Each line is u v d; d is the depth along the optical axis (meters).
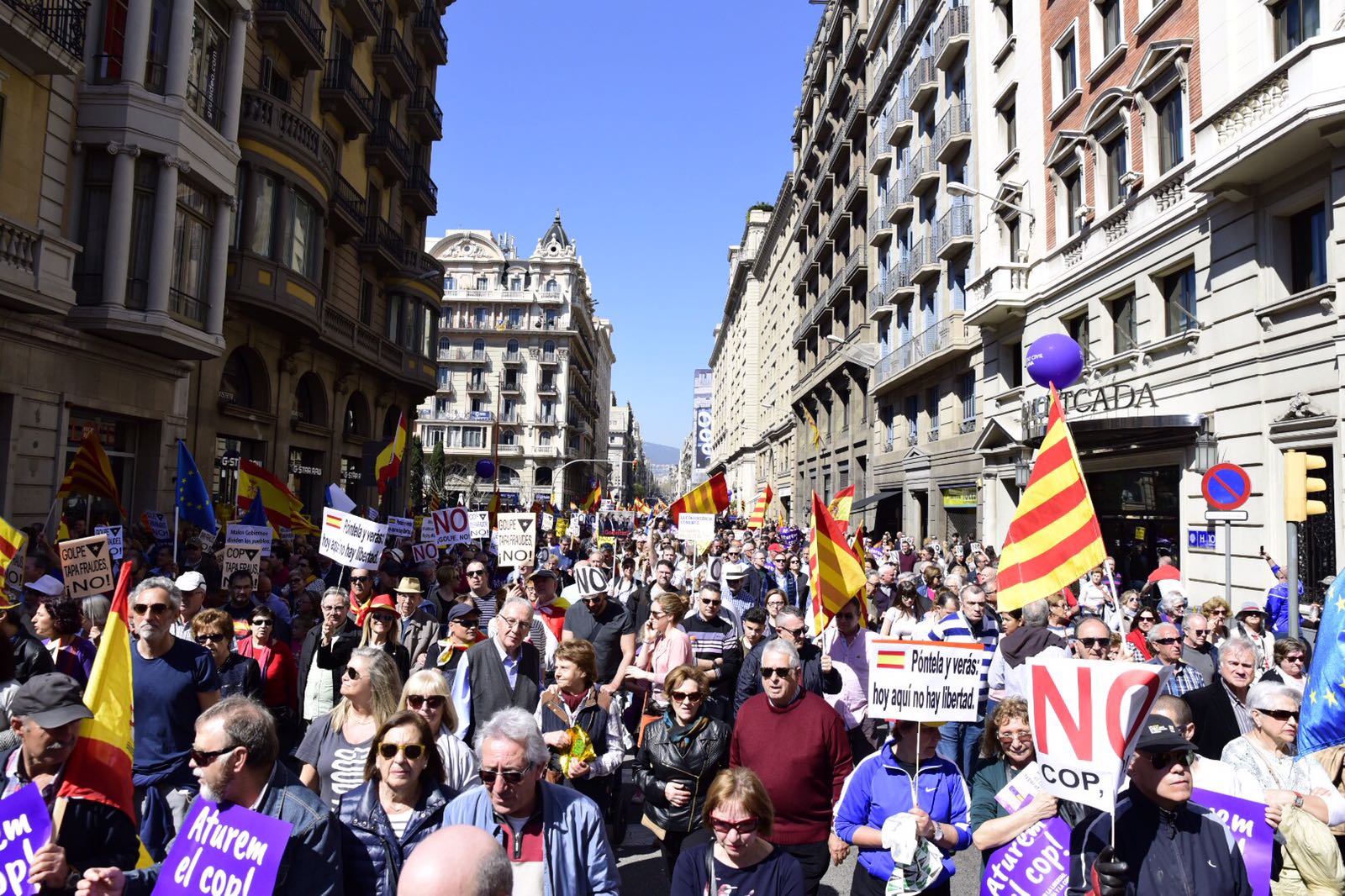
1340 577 4.39
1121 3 18.17
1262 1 13.49
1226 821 3.73
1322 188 12.43
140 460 17.94
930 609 9.59
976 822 4.31
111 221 15.52
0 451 13.98
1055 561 6.43
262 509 12.76
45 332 14.63
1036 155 21.86
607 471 148.62
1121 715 3.20
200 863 3.03
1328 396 12.24
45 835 3.01
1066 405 19.78
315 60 23.55
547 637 7.54
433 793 3.86
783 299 66.69
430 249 94.69
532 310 92.88
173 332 16.30
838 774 4.83
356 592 8.30
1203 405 15.23
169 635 5.05
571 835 3.59
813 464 51.28
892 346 33.69
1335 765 4.18
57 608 6.29
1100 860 3.22
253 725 3.24
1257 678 5.79
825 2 49.16
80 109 15.56
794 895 3.62
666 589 10.10
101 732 3.50
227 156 18.19
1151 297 16.94
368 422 31.00
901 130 32.59
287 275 21.22
